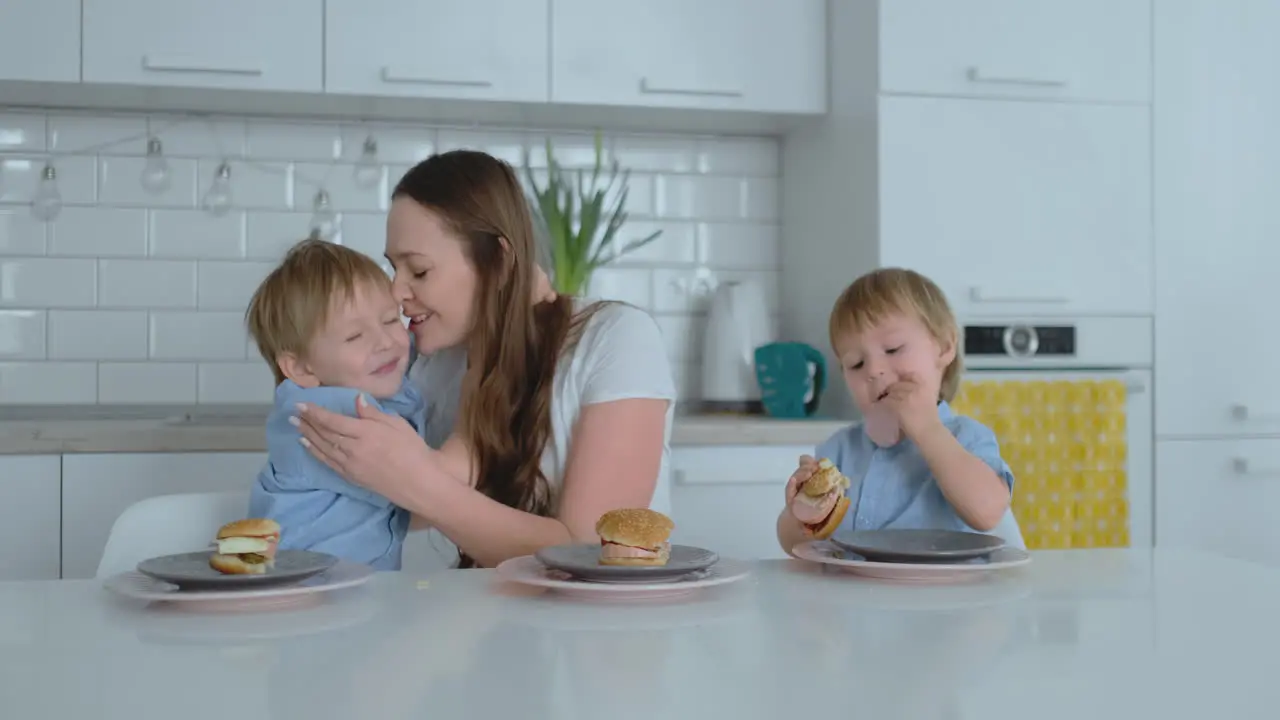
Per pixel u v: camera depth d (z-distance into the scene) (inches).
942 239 108.3
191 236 116.3
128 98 110.0
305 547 58.0
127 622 36.5
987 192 109.2
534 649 32.5
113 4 103.0
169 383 116.0
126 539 58.3
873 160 107.4
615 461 58.3
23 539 94.1
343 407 58.7
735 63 114.0
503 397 60.1
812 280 121.0
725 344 118.0
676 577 40.9
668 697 27.3
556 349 61.1
